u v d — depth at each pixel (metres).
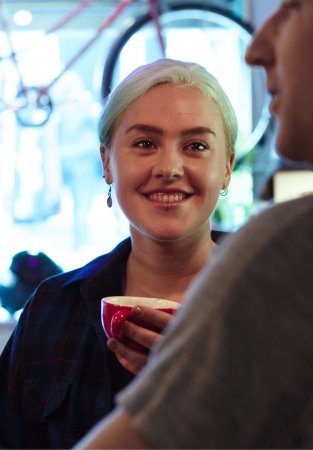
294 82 0.81
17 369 1.78
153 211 1.64
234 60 3.95
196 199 1.65
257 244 0.80
